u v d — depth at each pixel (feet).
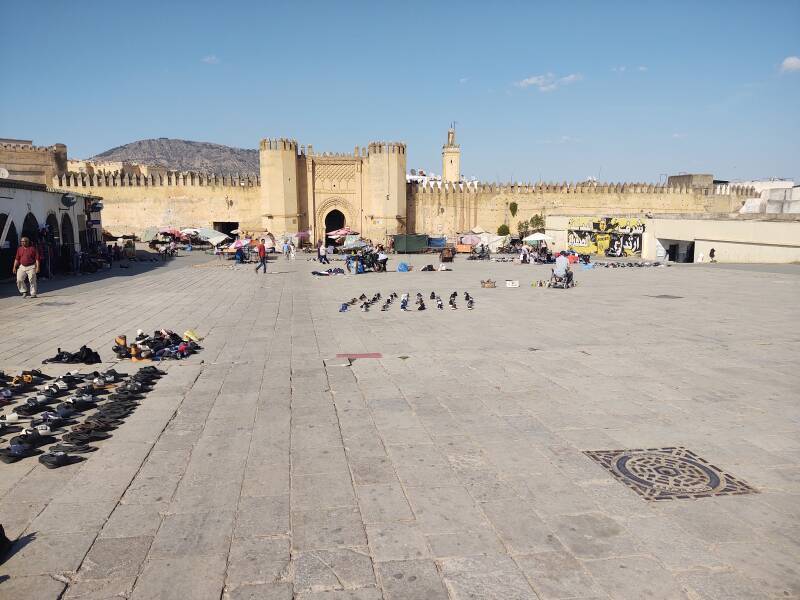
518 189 207.82
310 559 12.61
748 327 40.55
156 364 29.66
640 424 20.70
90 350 30.22
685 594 11.38
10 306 52.54
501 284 75.10
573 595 11.37
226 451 18.48
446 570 12.20
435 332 38.70
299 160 193.16
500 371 28.09
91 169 247.91
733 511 14.56
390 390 24.94
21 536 13.58
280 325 41.73
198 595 11.45
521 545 13.10
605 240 155.94
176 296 60.85
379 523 14.07
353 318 45.01
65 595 11.46
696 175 225.97
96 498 15.40
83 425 20.26
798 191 128.47
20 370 28.60
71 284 74.74
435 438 19.45
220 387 25.52
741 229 118.21
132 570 12.28
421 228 204.74
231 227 202.59
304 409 22.47
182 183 194.29
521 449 18.49
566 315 46.47
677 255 136.87
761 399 23.58
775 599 11.21
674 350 32.81
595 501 15.10
